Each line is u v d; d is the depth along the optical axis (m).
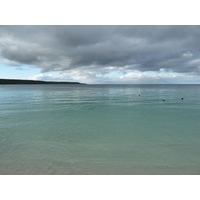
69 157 9.65
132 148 11.03
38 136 13.41
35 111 25.08
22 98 46.28
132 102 37.12
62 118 20.28
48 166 8.61
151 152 10.42
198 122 18.19
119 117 20.91
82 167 8.55
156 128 15.86
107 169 8.41
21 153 10.15
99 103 35.38
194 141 12.38
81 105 32.09
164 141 12.39
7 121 18.56
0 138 12.88
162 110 26.05
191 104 33.12
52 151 10.47
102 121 18.72
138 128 15.84
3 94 61.28
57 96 54.25
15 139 12.68
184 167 8.66
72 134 13.97
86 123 17.78
